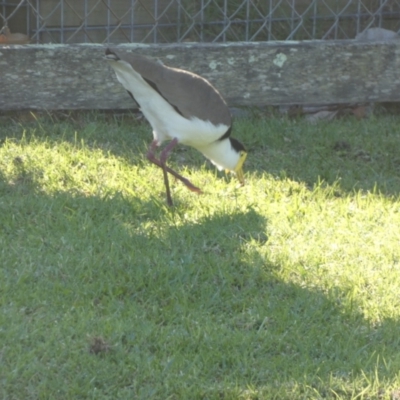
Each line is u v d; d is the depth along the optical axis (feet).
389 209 34.55
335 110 45.37
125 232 31.04
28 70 41.34
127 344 24.58
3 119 42.11
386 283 28.68
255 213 33.37
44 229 31.04
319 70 43.19
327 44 42.91
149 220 32.60
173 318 26.08
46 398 22.07
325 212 34.01
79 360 23.48
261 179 37.19
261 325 25.85
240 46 42.37
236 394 22.54
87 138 40.14
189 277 28.30
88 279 27.86
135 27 46.50
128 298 27.09
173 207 33.76
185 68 42.24
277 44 42.65
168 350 24.41
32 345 24.07
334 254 30.58
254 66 42.73
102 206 33.04
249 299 27.48
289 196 36.04
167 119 33.22
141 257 29.25
